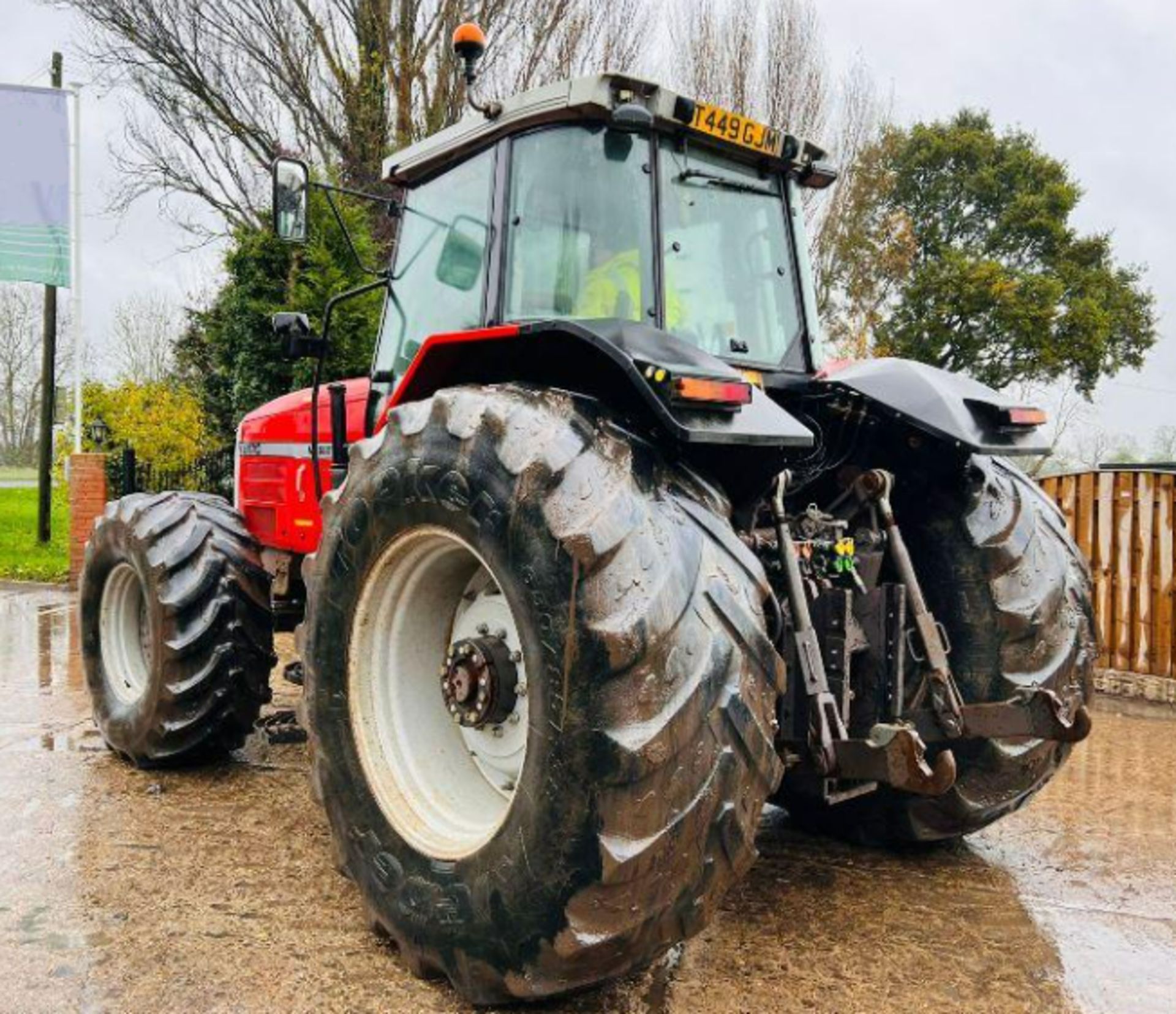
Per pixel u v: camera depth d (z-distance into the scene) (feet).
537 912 6.91
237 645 13.06
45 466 49.11
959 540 10.19
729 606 6.97
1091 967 8.48
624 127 9.26
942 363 78.48
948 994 7.96
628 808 6.54
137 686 14.05
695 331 9.89
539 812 6.91
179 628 12.83
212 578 12.98
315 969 8.15
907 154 84.12
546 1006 7.60
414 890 7.95
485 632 8.63
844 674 8.39
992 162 84.79
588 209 9.52
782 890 10.05
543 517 7.03
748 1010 7.62
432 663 9.20
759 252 10.82
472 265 10.70
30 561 42.91
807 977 8.19
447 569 8.80
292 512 15.30
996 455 9.57
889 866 10.82
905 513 10.59
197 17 53.47
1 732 15.65
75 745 14.90
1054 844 11.69
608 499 6.97
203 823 11.52
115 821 11.55
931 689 9.03
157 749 13.12
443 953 7.63
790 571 8.41
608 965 6.87
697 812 6.63
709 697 6.69
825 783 8.75
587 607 6.72
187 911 9.16
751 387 7.45
